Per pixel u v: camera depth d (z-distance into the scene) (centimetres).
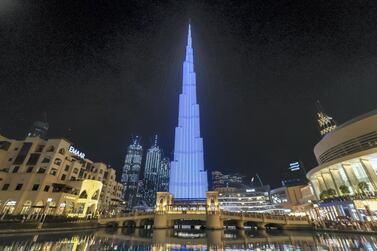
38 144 5925
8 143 5894
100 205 7831
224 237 3788
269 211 11094
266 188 12850
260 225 5744
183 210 5841
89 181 6262
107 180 8556
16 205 4778
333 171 5319
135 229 5512
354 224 3878
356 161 4656
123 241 3072
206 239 3466
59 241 2761
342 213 4609
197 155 14600
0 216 3881
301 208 8762
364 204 4062
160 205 5838
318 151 6300
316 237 3516
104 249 2350
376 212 3909
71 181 6066
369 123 4506
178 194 13500
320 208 5478
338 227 4206
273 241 3141
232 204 12719
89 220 4959
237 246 2684
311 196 8700
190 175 14038
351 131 4838
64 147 6094
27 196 4978
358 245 2464
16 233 3145
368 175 4322
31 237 2991
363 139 4603
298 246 2584
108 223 5953
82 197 5997
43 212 4862
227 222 7356
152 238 3550
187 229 6147
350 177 4778
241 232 4841
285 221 5581
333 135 5353
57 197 5284
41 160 5622
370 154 4225
